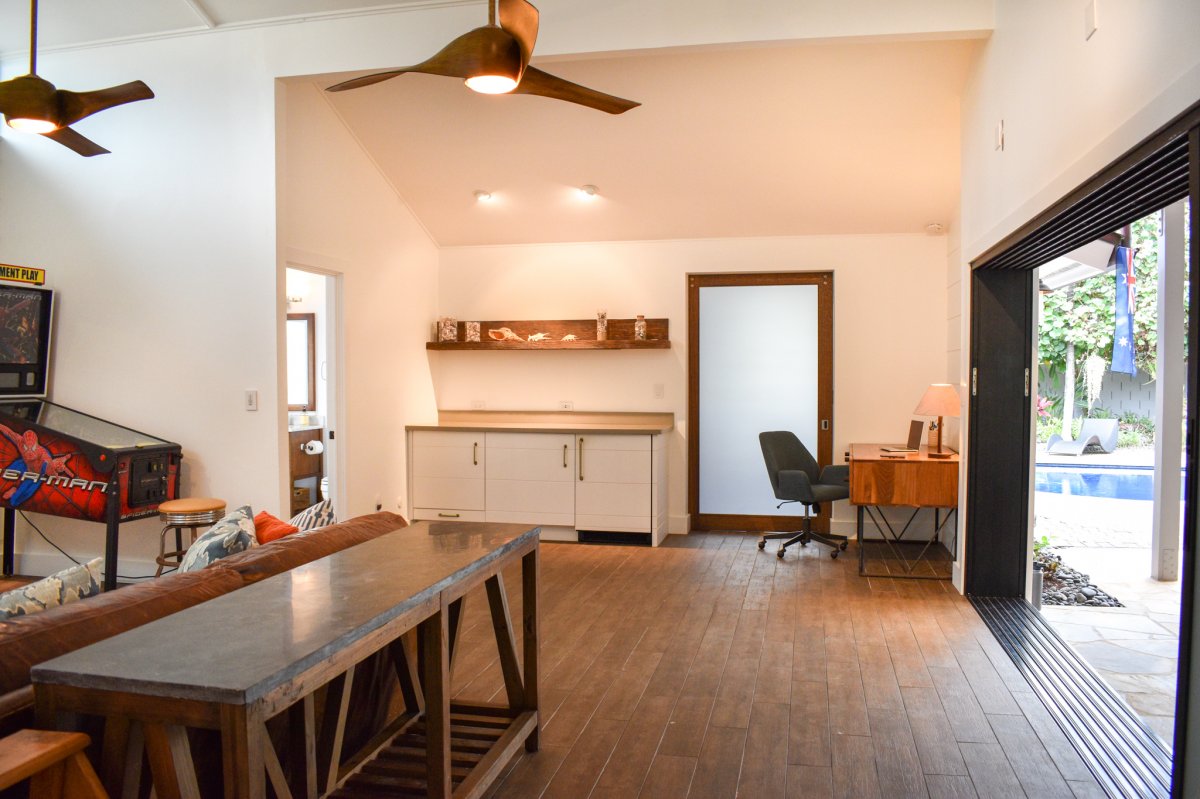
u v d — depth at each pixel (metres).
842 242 6.30
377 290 5.83
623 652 3.71
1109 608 4.51
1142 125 2.29
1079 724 2.88
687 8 4.05
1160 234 4.91
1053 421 12.32
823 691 3.22
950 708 3.04
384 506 6.00
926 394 5.19
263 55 4.55
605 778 2.52
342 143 5.33
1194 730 2.01
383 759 2.48
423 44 4.39
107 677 1.40
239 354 4.64
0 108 3.06
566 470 6.16
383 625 1.77
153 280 4.75
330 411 5.41
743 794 2.42
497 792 2.43
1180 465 5.07
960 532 4.78
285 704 1.45
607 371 6.67
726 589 4.80
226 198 4.63
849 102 4.82
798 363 6.47
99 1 4.51
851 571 5.23
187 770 1.44
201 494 4.72
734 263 6.45
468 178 5.88
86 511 4.29
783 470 5.79
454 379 6.92
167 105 4.71
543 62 4.28
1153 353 11.57
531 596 2.74
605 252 6.64
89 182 4.84
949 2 3.91
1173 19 2.13
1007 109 3.73
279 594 1.90
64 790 1.41
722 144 5.29
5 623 1.60
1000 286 4.46
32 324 4.75
